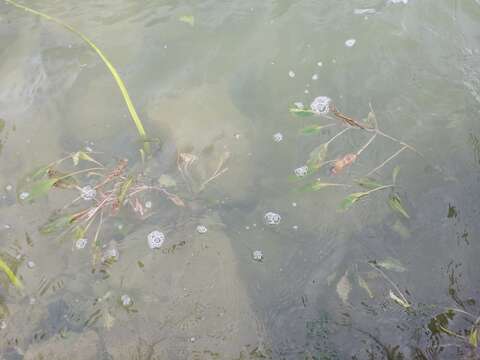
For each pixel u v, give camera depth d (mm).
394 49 1422
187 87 1404
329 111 1313
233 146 1297
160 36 1531
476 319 993
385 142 1246
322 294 1069
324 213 1175
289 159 1262
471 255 1071
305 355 1006
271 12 1565
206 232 1172
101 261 1142
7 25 1578
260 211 1199
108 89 1422
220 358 1022
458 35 1427
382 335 1006
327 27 1507
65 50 1514
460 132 1241
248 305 1077
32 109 1399
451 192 1151
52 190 1246
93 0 1644
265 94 1381
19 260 1145
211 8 1595
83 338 1054
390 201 1143
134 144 1312
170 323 1066
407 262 1080
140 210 1201
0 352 1045
